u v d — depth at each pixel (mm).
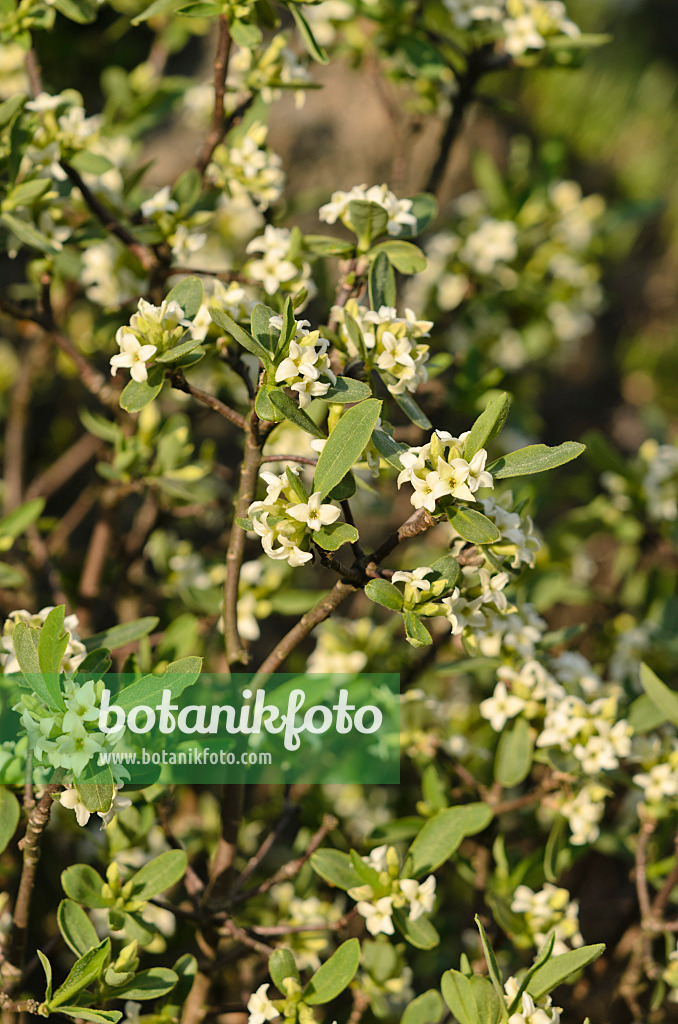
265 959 936
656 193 2670
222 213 1218
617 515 1104
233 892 845
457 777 953
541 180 1267
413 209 880
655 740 888
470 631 822
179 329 770
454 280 1236
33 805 788
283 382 752
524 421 1346
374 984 866
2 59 1112
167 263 904
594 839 868
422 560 1118
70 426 1570
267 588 944
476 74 1046
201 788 1215
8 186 857
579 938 864
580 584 1163
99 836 975
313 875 934
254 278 869
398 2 977
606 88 2734
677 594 1173
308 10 1075
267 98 923
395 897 806
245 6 852
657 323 2504
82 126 881
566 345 1489
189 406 1185
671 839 927
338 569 753
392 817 1110
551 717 858
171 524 1382
